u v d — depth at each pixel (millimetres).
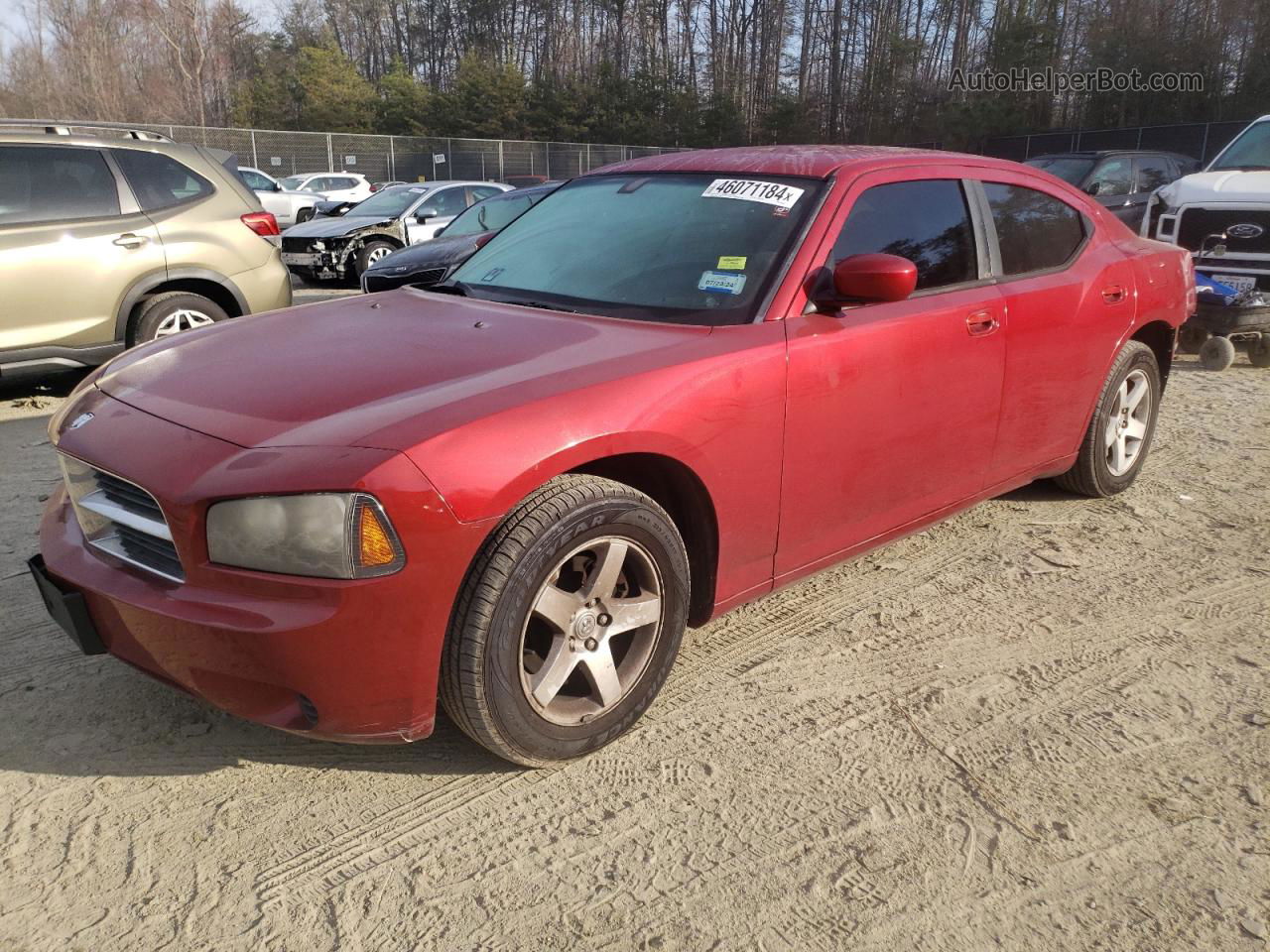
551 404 2414
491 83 50469
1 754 2674
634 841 2383
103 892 2195
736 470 2828
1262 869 2312
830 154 3518
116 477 2406
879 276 2865
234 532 2184
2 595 3605
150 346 3131
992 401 3699
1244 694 3066
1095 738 2828
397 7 75500
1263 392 7184
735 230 3219
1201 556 4129
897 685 3100
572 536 2424
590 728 2621
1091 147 33406
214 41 61125
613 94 50250
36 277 5918
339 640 2180
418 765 2674
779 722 2887
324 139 32688
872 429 3223
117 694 2975
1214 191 8891
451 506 2207
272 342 2941
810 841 2389
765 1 58719
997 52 40781
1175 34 35906
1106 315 4207
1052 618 3570
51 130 6109
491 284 3498
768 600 3701
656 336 2840
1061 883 2264
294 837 2383
